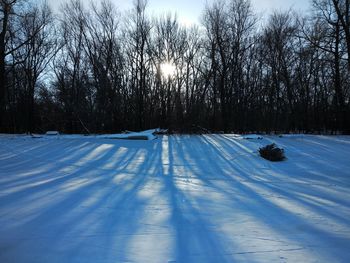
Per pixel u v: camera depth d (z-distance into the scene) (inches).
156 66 1149.7
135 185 324.5
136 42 1135.6
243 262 150.8
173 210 234.5
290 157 550.0
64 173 390.3
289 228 200.7
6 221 203.2
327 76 1346.0
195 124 997.8
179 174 402.0
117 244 169.0
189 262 149.8
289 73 1284.4
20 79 1218.6
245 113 1167.0
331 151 604.1
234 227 200.2
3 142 683.4
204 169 442.0
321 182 374.3
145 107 1136.2
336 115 1274.6
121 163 469.7
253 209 243.6
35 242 170.6
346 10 1027.9
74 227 193.5
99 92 1085.1
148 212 227.9
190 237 181.2
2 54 1031.6
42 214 217.8
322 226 205.5
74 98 1190.9
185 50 1170.0
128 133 833.5
